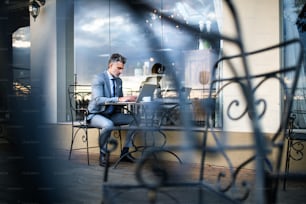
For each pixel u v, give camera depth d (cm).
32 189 275
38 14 525
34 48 530
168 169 330
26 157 394
